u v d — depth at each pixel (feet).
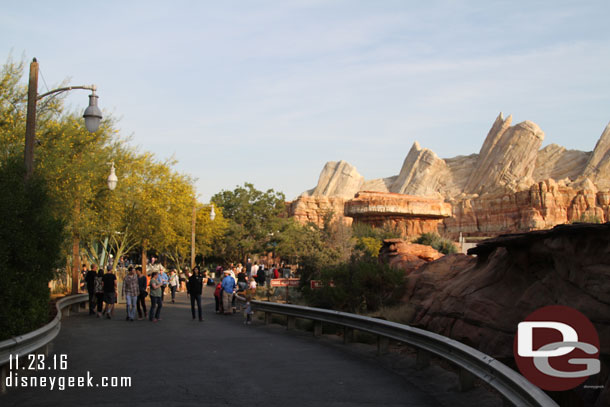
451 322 43.80
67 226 72.23
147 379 29.53
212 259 266.57
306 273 114.11
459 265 62.64
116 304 93.81
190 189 146.51
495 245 41.60
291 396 25.96
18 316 31.37
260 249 255.29
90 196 81.51
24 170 36.37
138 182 112.98
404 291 66.64
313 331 55.11
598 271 29.86
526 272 38.75
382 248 97.60
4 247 31.73
